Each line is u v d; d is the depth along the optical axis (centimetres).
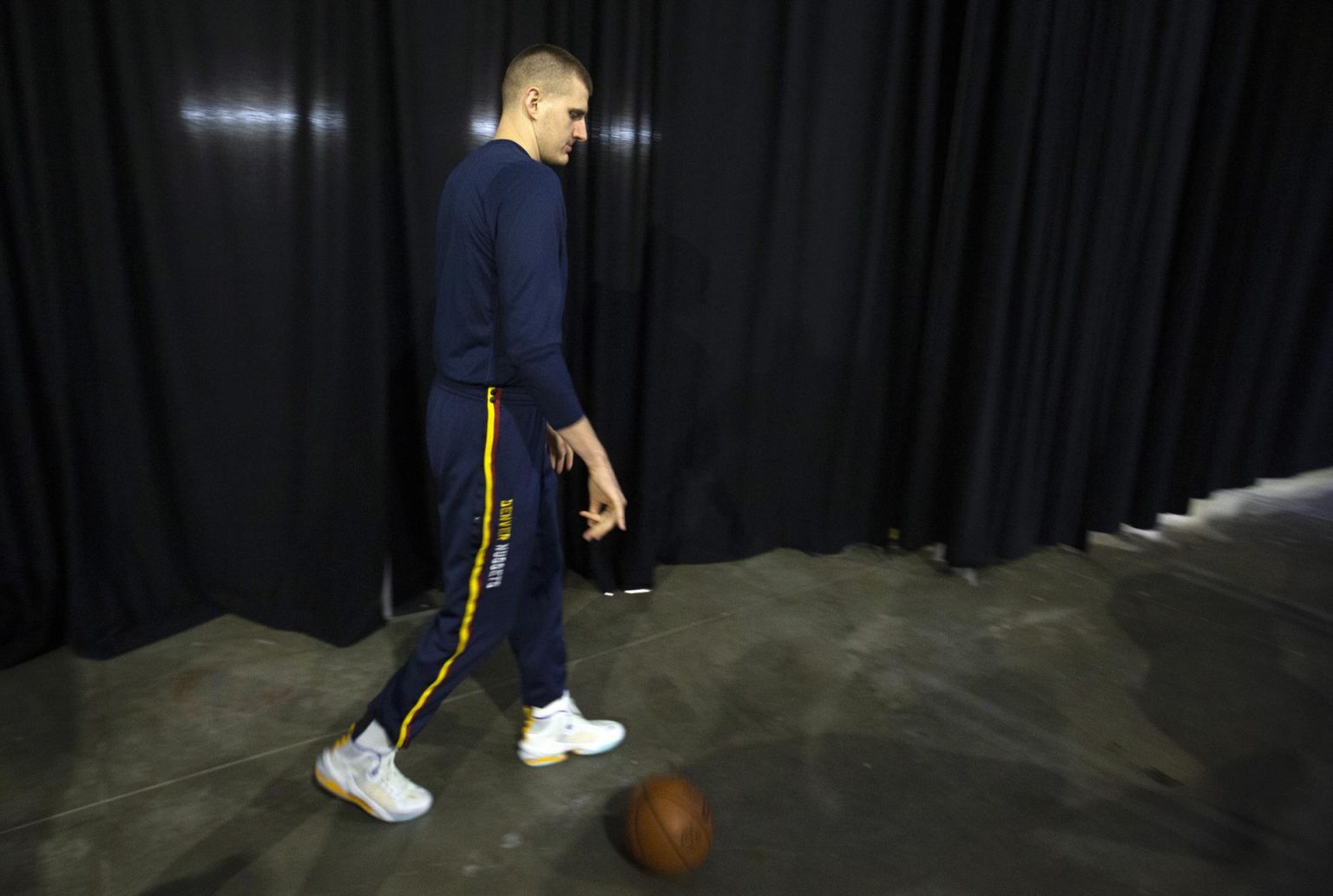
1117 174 317
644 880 180
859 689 253
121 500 250
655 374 294
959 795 210
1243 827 204
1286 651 285
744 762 218
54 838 184
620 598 300
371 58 234
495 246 166
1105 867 189
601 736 218
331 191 238
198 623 267
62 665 244
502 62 253
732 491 326
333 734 222
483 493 176
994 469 328
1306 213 401
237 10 227
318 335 249
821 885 181
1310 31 365
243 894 172
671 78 274
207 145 234
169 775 204
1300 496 436
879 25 297
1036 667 269
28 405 231
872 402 335
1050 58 293
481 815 196
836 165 306
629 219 279
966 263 320
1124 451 354
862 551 347
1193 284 350
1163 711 249
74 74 219
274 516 263
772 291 311
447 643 182
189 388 250
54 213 224
